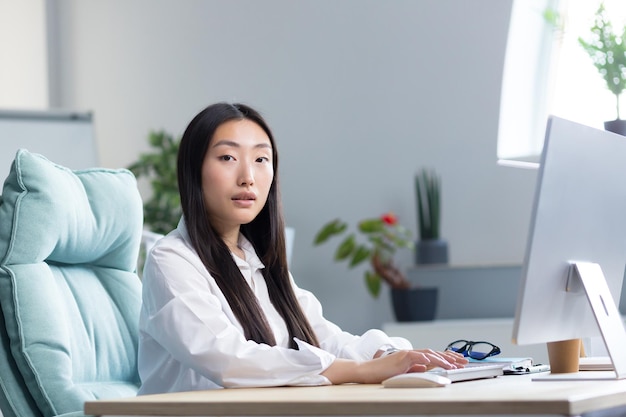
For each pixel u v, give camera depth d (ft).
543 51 12.92
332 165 16.34
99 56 18.57
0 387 5.63
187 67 17.78
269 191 6.22
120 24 18.40
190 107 17.76
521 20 13.06
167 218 16.30
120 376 6.52
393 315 15.66
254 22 17.16
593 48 11.95
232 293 5.70
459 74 15.52
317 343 6.21
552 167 4.55
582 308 5.02
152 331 5.25
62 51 18.86
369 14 16.22
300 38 16.75
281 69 16.88
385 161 15.97
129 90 18.30
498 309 14.66
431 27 15.74
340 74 16.39
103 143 18.49
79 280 6.45
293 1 16.84
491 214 15.19
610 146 5.08
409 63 15.89
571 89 12.67
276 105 16.87
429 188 15.48
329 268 16.20
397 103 15.94
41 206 5.82
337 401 3.59
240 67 17.26
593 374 5.03
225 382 4.93
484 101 15.34
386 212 15.92
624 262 5.47
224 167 5.78
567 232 4.77
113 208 6.61
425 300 14.26
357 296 15.99
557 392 3.74
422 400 3.48
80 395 5.63
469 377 4.86
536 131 12.92
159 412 3.89
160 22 18.04
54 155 17.13
